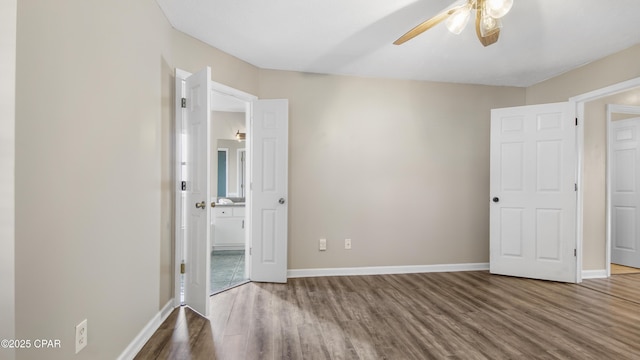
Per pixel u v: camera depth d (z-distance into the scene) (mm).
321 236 3473
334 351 1851
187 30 2547
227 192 5242
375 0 2143
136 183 1845
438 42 2764
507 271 3502
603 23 2418
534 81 3734
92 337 1407
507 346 1922
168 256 2400
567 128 3271
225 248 4969
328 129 3498
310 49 2912
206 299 2301
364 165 3559
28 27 1027
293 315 2367
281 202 3205
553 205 3320
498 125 3574
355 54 3018
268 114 3240
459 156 3752
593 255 3480
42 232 1100
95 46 1424
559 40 2699
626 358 1795
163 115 2293
